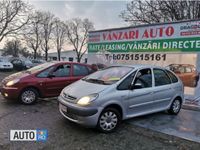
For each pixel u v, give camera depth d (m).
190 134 5.46
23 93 7.52
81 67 8.74
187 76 9.73
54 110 7.05
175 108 7.23
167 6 25.91
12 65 26.34
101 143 4.67
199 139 5.15
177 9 25.69
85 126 5.08
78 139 4.80
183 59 9.85
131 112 5.76
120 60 12.54
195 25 9.38
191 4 25.19
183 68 9.86
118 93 5.42
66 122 5.85
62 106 5.44
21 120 5.88
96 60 13.91
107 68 6.66
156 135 5.28
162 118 6.82
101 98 5.11
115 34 12.73
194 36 9.43
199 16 24.81
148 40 11.16
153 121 6.45
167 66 10.41
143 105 6.01
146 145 4.68
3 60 27.28
